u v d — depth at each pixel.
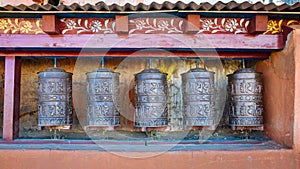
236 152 3.88
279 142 4.19
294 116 3.86
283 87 4.09
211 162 3.87
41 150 3.83
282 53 4.08
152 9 3.72
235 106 4.32
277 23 4.04
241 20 4.00
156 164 3.85
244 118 4.25
